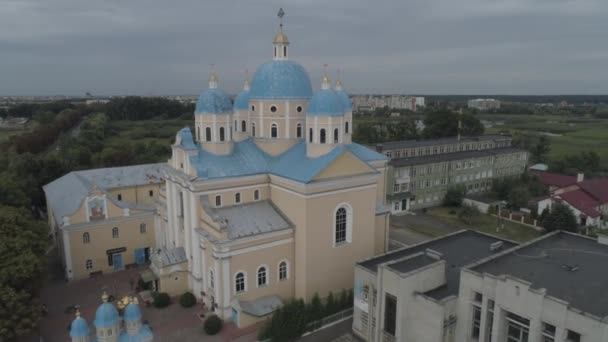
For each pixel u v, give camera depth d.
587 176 114.75
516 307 31.50
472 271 34.78
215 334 44.19
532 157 135.12
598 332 27.34
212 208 49.12
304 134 56.97
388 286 38.66
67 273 56.81
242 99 60.72
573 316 28.55
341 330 45.75
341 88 59.00
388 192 90.75
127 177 71.44
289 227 48.38
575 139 189.38
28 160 86.12
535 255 39.62
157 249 58.88
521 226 82.06
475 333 35.72
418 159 96.38
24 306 39.34
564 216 75.12
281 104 55.09
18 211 50.72
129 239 61.16
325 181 47.31
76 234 56.88
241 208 50.16
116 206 59.66
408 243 72.94
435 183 96.62
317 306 46.72
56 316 48.25
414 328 37.75
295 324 43.19
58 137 167.00
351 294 50.31
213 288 47.50
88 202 57.56
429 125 145.62
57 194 67.44
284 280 49.41
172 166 54.72
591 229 77.25
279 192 50.72
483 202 91.88
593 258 38.91
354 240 51.66
